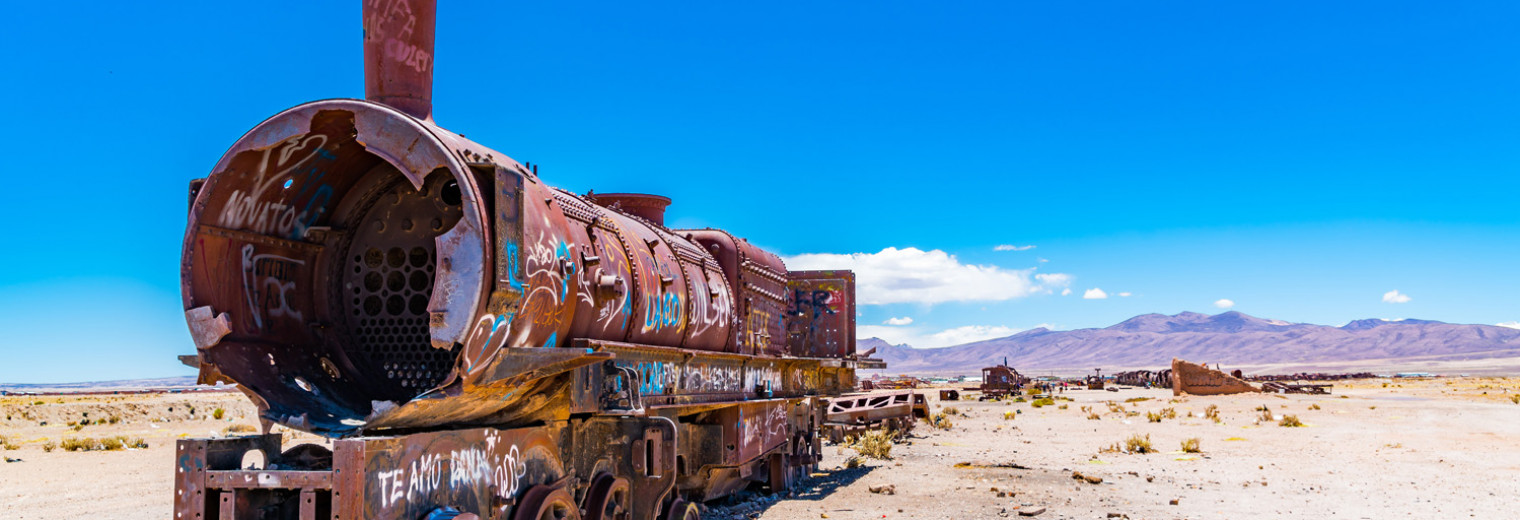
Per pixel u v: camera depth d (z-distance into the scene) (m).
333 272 6.56
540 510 6.29
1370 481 14.69
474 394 5.61
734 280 11.23
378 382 6.41
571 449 7.23
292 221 6.43
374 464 4.90
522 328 5.80
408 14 6.50
